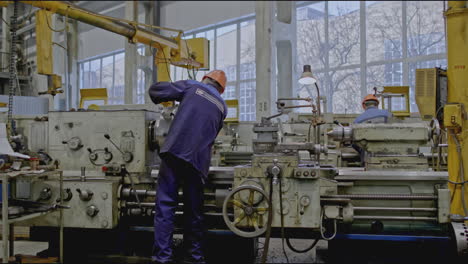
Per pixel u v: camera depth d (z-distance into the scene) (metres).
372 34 6.93
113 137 2.46
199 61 3.40
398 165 2.50
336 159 3.46
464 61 2.58
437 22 6.28
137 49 7.52
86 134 2.49
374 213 2.28
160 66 3.13
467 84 2.57
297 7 7.82
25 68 5.63
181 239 2.58
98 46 10.05
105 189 2.30
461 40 2.58
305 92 7.63
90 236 2.55
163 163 2.17
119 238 2.47
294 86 7.55
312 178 2.05
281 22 7.39
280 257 2.54
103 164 2.47
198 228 2.22
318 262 2.39
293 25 7.49
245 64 8.17
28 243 3.14
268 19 6.59
